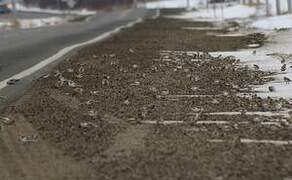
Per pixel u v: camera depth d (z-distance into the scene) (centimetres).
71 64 3266
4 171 1390
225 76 2638
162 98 2148
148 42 4672
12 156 1502
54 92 2356
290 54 3306
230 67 2933
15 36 6488
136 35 5647
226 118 1803
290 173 1294
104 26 8206
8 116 1939
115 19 10994
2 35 6919
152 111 1923
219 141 1543
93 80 2623
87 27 8112
